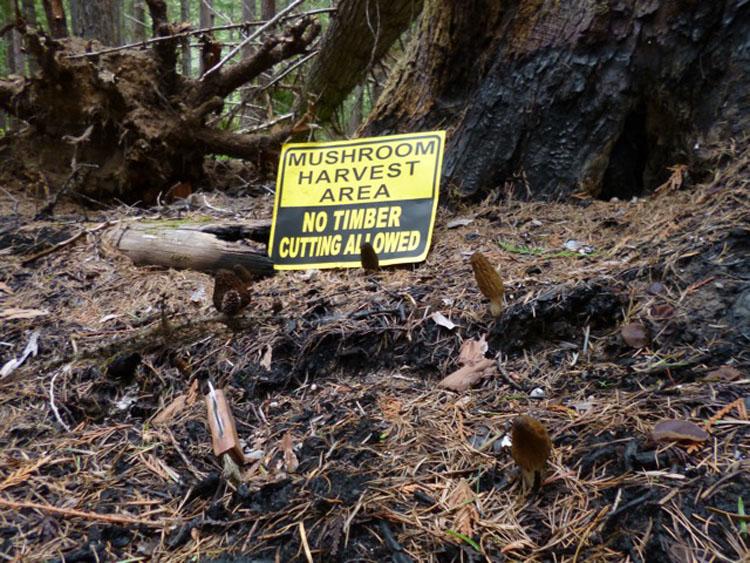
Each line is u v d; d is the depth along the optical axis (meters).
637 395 2.13
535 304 2.60
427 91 4.44
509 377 2.40
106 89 5.47
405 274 3.29
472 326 2.67
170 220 4.16
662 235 2.96
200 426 2.33
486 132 4.07
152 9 5.68
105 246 3.93
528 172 3.99
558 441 2.00
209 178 6.40
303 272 3.55
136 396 2.63
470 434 2.11
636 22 3.66
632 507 1.68
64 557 1.75
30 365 2.80
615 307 2.57
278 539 1.75
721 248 2.65
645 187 3.88
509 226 3.70
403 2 5.88
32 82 5.54
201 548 1.76
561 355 2.47
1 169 5.91
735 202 2.93
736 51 3.45
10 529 1.87
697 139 3.55
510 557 1.62
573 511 1.73
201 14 13.32
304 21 6.02
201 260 3.61
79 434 2.37
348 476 1.95
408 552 1.65
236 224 3.82
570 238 3.40
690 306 2.46
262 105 9.36
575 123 3.88
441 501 1.82
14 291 3.56
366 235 3.55
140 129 5.55
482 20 4.12
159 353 2.77
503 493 1.84
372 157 3.70
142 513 1.93
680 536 1.59
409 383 2.51
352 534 1.73
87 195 5.80
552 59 3.87
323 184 3.72
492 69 4.08
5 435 2.36
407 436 2.14
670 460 1.80
